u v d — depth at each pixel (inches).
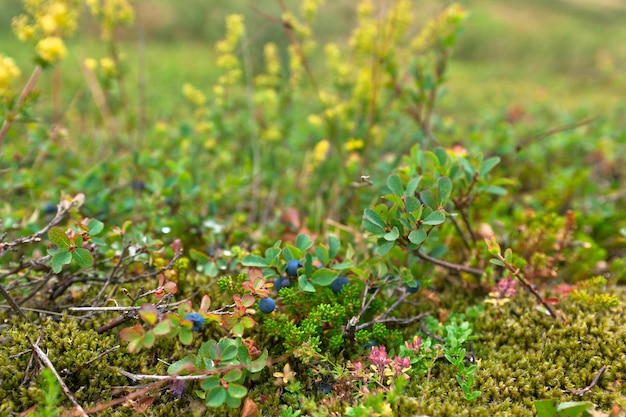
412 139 28.9
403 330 17.6
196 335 16.7
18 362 15.2
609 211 23.9
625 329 17.0
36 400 14.6
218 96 27.3
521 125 35.0
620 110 43.8
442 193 16.4
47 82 44.7
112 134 30.7
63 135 24.7
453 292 19.4
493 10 102.1
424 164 18.5
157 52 67.7
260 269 18.4
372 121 24.7
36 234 16.6
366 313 17.3
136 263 18.6
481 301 18.9
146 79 50.8
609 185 29.2
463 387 15.5
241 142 30.0
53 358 15.3
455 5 24.3
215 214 22.3
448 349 16.3
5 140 25.3
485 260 20.0
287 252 16.7
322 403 15.3
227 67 26.7
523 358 16.5
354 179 24.3
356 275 17.6
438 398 15.4
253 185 26.3
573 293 18.1
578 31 91.7
